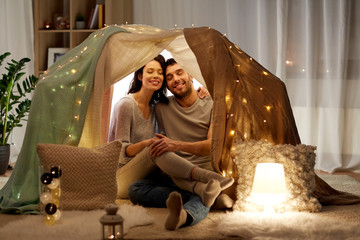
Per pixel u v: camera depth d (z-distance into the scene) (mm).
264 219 2320
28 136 2705
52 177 2256
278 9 4156
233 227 2189
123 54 2855
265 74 2865
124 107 2850
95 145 2732
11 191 2689
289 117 2852
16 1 4582
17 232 2121
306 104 4203
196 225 2295
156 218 2416
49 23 4477
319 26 4156
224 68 2725
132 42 2848
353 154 4160
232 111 2705
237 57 2844
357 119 4145
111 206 1997
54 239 2049
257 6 4266
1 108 3877
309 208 2537
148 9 4465
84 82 2771
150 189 2648
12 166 4207
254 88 2803
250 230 2156
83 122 2705
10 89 3863
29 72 4605
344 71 4094
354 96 4145
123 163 2797
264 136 2777
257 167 2508
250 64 2859
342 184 3492
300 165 2586
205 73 2770
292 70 4254
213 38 2791
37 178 2621
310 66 4137
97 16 4336
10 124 3992
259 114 2773
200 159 2809
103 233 1985
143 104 2916
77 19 4391
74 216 2371
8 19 4586
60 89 2754
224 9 4367
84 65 2807
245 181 2576
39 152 2486
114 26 2969
